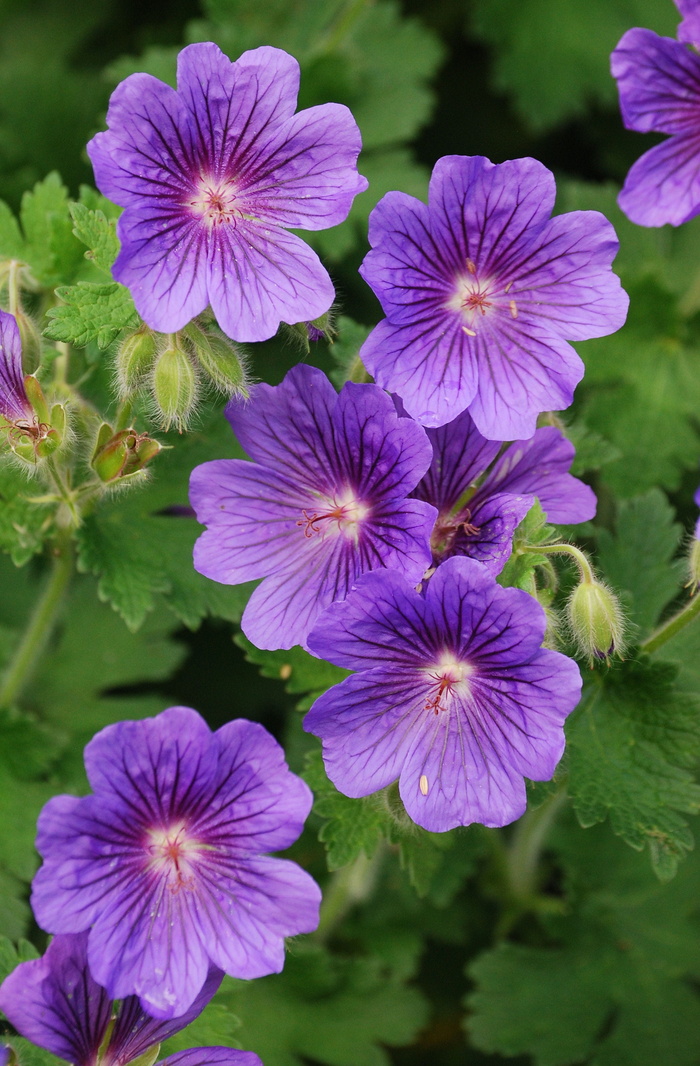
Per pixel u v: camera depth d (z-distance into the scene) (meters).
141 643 0.59
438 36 0.69
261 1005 0.55
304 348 0.47
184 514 0.53
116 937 0.44
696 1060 0.56
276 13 0.65
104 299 0.48
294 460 0.47
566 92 0.66
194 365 0.47
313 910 0.44
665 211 0.51
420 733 0.46
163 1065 0.45
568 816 0.59
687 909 0.58
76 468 0.51
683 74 0.49
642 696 0.49
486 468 0.48
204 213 0.46
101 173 0.45
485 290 0.47
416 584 0.46
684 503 0.60
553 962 0.57
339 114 0.46
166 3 0.69
